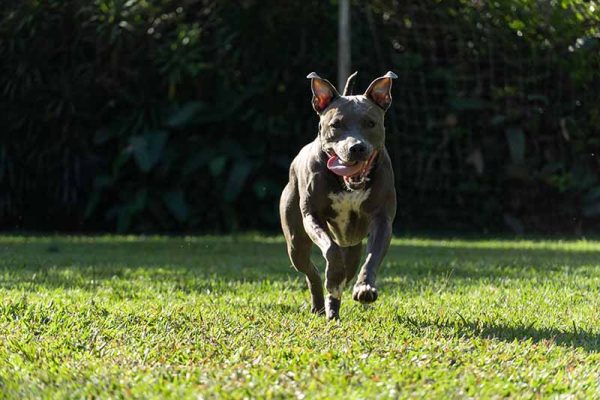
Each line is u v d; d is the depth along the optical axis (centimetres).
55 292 717
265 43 1440
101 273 887
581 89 1402
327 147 572
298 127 1451
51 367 448
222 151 1451
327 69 1443
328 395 391
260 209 1473
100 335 520
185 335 523
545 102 1401
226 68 1448
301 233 611
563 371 448
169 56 1435
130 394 395
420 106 1440
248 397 392
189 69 1418
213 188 1464
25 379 427
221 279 841
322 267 954
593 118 1400
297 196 606
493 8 1368
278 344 497
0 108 1454
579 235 1409
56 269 926
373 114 573
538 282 799
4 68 1451
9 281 812
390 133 1441
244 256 1083
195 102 1445
